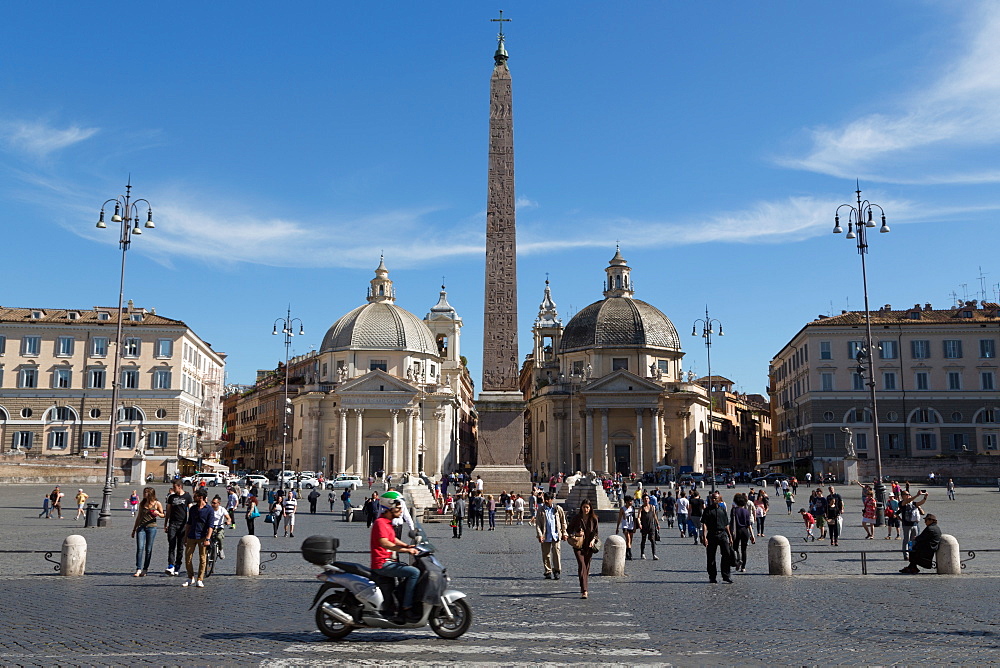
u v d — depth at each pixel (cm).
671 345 8494
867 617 1186
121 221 3198
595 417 8150
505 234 3428
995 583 1571
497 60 3481
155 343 7094
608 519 3231
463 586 1567
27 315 7188
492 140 3438
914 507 2128
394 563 1048
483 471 3478
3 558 1917
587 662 894
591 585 1583
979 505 4131
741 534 1802
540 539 1695
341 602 1023
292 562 1958
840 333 7269
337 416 8150
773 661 902
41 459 5941
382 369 8438
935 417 7081
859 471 6097
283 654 930
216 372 8888
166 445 6981
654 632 1074
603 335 8306
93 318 7262
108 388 7006
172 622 1125
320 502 5112
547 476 8319
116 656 911
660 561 2066
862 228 3378
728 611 1247
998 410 7019
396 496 1844
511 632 1074
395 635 1048
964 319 7231
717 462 10625
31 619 1138
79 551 1609
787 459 7931
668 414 8169
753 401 14250
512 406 3450
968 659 913
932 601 1340
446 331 10456
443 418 8494
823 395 7206
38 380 6950
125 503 4331
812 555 2167
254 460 10831
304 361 10644
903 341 7181
